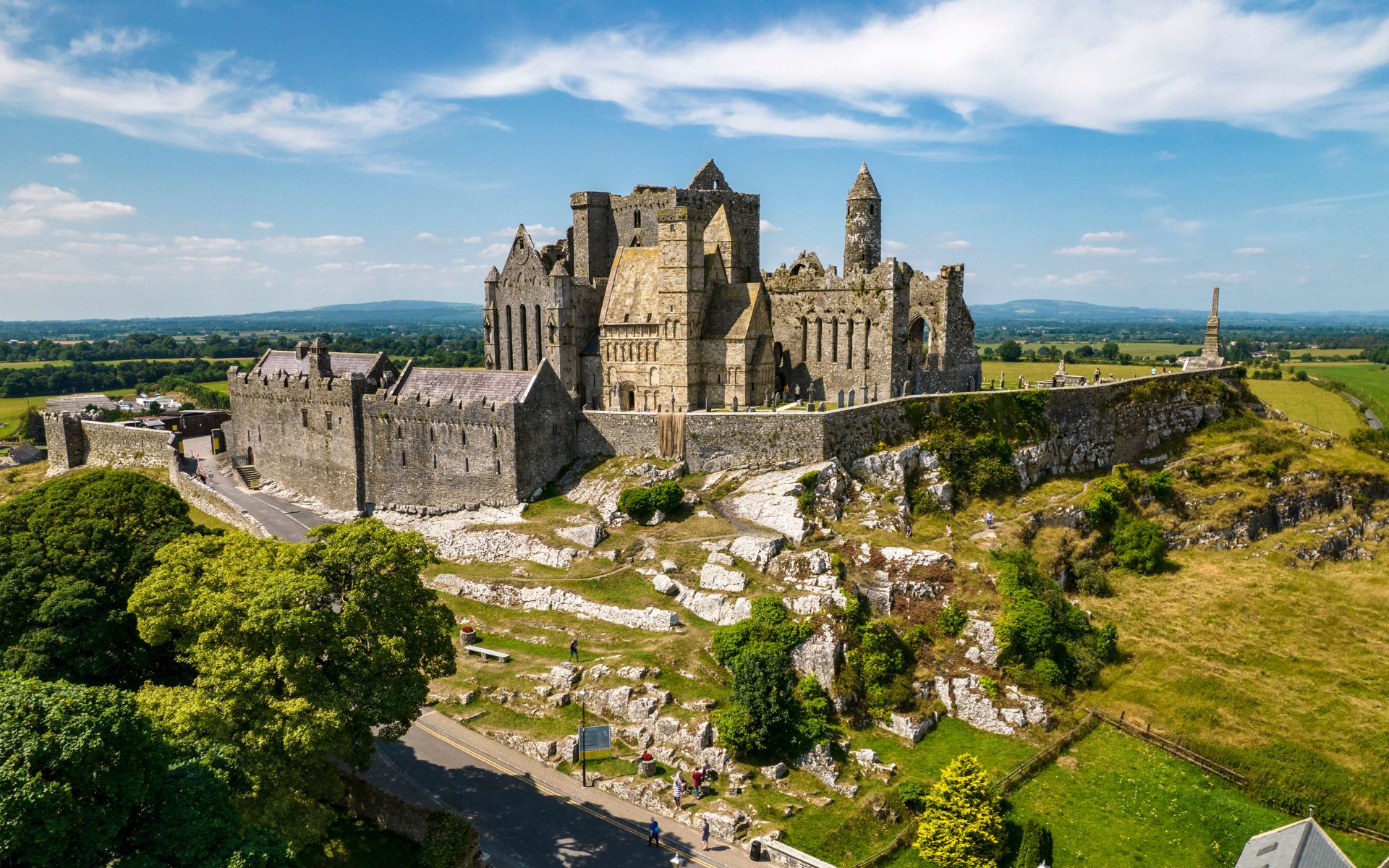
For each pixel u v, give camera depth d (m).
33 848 36.06
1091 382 135.50
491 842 57.09
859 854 58.53
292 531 101.56
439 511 103.38
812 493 91.94
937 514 99.00
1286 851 51.16
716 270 119.69
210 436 157.00
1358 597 98.44
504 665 76.00
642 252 122.62
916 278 129.88
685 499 95.69
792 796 62.94
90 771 38.97
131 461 138.75
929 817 59.81
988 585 82.06
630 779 63.22
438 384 106.00
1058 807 64.69
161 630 53.81
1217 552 109.94
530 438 99.75
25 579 63.03
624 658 73.88
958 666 75.81
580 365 123.75
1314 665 82.88
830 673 72.00
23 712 39.16
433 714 70.81
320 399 112.75
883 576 82.19
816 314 123.31
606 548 89.50
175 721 48.78
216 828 42.91
